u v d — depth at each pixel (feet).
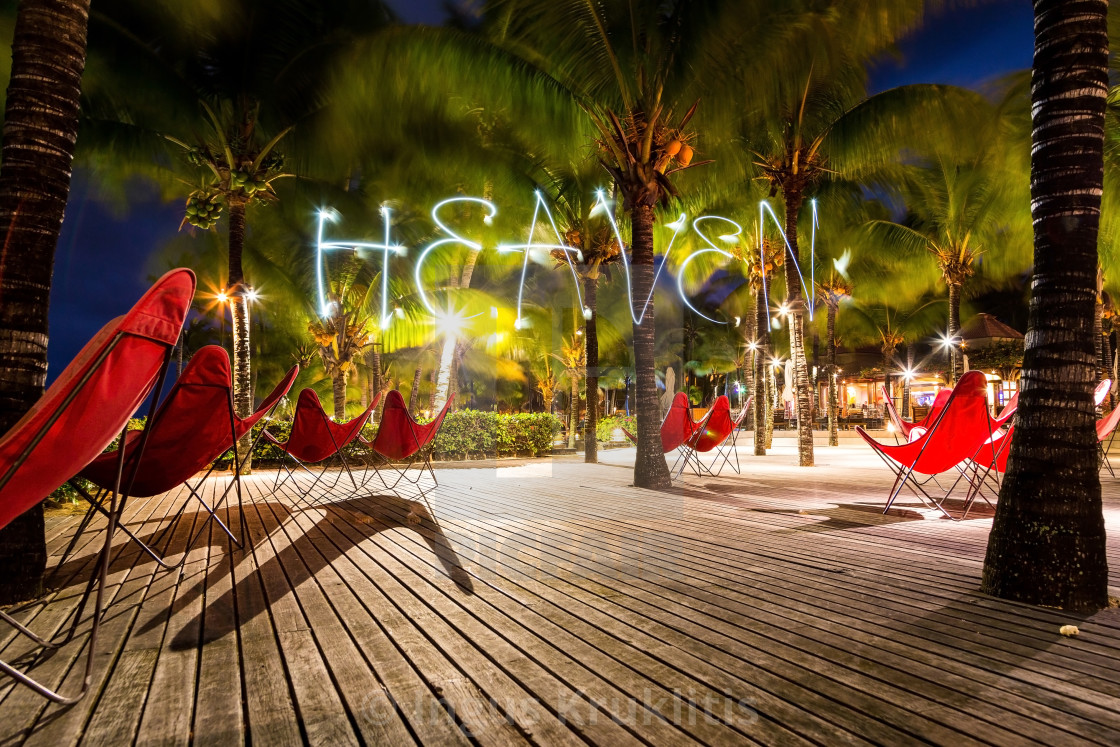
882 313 89.92
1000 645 8.27
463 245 47.75
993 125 36.37
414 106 31.65
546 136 29.22
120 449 7.14
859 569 12.28
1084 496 9.93
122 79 27.91
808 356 89.10
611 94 25.53
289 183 39.86
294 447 21.38
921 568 12.37
